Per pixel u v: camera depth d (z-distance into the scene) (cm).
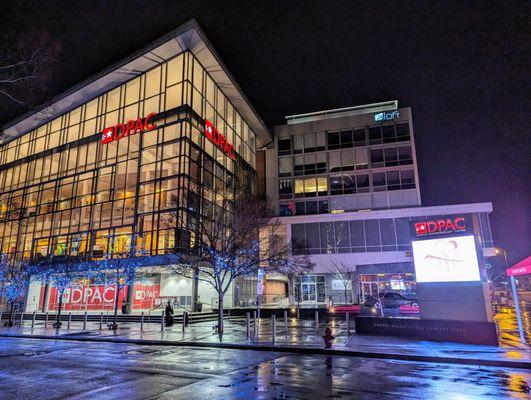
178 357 1218
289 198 4916
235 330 2023
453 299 1455
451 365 1037
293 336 1661
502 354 1120
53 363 1123
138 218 3347
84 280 3319
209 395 729
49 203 4003
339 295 4075
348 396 717
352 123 5006
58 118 4353
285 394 734
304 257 3669
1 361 1170
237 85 4234
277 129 5256
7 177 4559
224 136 4203
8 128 4431
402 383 825
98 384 836
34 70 1428
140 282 3212
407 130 4812
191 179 3316
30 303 3491
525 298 4931
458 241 1479
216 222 2588
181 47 3538
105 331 2058
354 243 4156
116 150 3750
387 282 4000
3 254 3675
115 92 4003
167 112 3512
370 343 1377
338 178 4847
